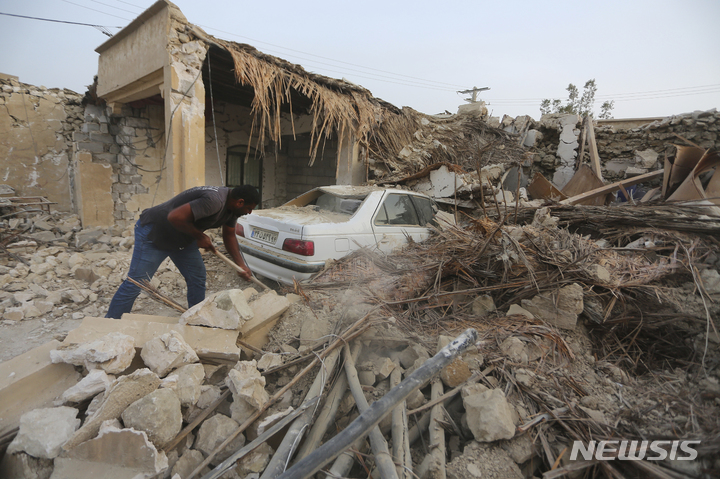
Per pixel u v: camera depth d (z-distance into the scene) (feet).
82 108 30.86
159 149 28.40
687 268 11.42
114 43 22.99
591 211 16.60
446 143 32.35
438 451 6.24
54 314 12.76
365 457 6.32
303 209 16.34
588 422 6.94
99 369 6.61
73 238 23.49
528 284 11.25
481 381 7.97
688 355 9.73
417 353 8.49
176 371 7.21
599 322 10.50
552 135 37.81
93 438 5.71
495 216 19.60
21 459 5.49
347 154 27.96
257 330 9.37
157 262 10.38
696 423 6.85
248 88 26.27
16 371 6.64
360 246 14.01
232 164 33.81
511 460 6.33
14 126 28.27
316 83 24.67
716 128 29.66
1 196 27.20
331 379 7.89
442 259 12.57
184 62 19.26
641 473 6.04
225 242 11.69
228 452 6.35
